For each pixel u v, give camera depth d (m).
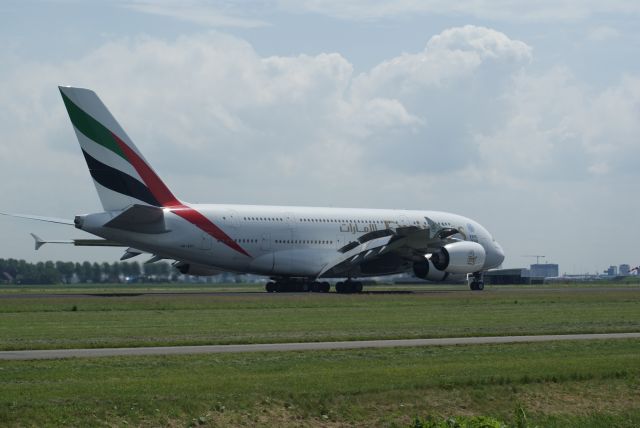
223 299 70.25
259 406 26.86
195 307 62.44
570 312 60.81
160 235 77.50
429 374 31.02
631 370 32.91
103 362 33.16
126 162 75.62
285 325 48.62
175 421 25.55
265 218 83.62
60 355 35.38
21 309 59.44
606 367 33.25
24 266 175.25
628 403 30.50
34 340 40.44
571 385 31.22
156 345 38.94
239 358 34.50
